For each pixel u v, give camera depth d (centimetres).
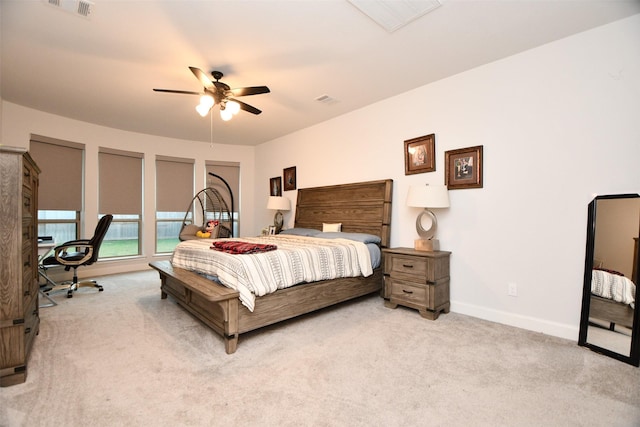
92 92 352
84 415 149
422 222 334
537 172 259
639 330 198
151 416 149
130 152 522
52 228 449
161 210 560
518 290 269
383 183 373
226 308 218
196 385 177
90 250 388
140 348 225
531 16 218
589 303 227
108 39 246
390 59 279
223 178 620
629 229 210
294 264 265
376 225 376
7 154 176
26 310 202
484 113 290
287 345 231
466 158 301
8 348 175
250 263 238
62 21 224
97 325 271
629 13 214
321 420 148
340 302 336
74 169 462
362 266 322
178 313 305
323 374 189
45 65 289
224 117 317
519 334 252
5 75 310
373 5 206
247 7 208
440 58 278
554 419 148
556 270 249
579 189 239
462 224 306
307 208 481
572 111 242
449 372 192
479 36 243
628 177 218
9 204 176
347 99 376
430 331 258
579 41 239
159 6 207
